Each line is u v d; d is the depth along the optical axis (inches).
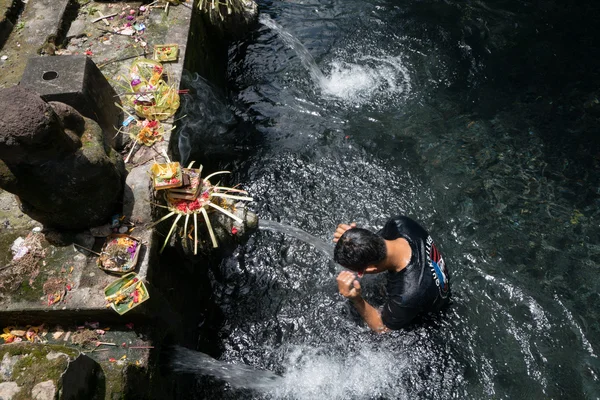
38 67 137.0
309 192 184.7
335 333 150.9
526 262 161.0
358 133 200.4
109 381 113.4
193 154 182.9
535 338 145.7
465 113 205.5
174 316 139.4
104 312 118.7
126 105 160.6
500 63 221.9
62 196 116.2
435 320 148.4
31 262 124.3
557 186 180.9
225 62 233.9
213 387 146.5
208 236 147.9
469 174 185.0
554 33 232.4
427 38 232.2
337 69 223.8
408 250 128.1
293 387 143.0
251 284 164.9
